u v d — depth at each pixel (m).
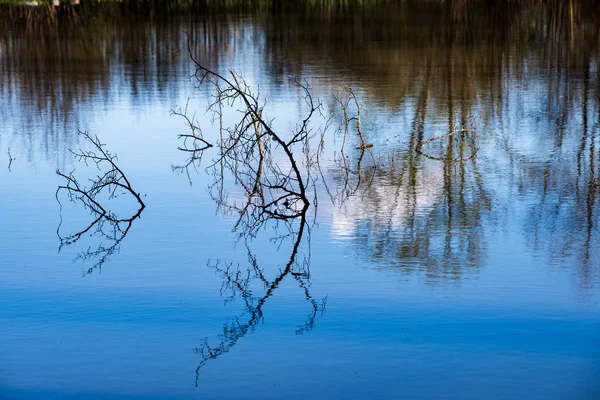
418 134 18.47
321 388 7.62
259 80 25.69
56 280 10.24
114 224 12.53
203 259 11.01
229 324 8.95
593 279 10.05
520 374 7.80
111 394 7.55
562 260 10.71
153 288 10.00
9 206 13.41
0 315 9.19
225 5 53.34
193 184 14.70
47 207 13.38
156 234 12.05
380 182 14.80
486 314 9.11
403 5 53.22
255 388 7.64
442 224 12.38
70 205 13.48
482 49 32.91
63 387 7.66
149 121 19.88
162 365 8.08
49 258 11.04
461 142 17.67
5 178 15.06
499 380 7.71
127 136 18.38
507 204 13.32
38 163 16.09
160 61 30.52
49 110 21.42
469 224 12.33
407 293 9.73
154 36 38.19
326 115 20.27
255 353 8.30
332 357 8.19
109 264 10.81
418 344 8.41
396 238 11.76
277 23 43.28
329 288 9.95
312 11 50.03
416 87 24.22
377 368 7.96
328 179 15.02
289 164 16.02
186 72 27.62
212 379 7.79
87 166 15.91
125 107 21.64
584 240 11.48
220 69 28.20
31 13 47.00
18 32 40.28
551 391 7.52
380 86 24.39
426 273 10.38
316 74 26.83
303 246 11.50
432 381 7.71
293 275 10.41
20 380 7.79
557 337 8.52
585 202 13.32
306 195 14.06
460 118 19.98
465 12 47.91
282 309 9.36
